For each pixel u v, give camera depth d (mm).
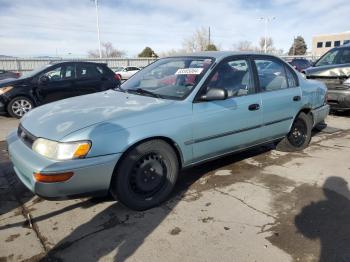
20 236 2863
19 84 8172
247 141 4102
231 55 4035
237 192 3664
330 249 2639
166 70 4168
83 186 2850
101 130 2906
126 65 36156
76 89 8680
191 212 3238
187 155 3490
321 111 5281
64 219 3133
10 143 3314
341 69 7434
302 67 19141
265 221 3061
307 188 3750
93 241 2783
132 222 3068
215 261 2518
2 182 3994
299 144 5043
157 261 2523
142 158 3182
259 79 4227
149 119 3164
